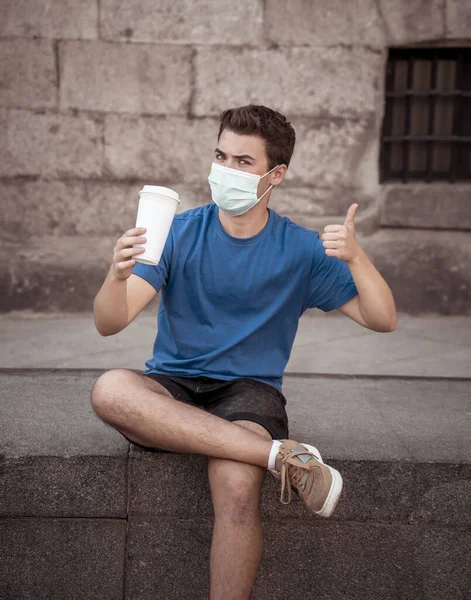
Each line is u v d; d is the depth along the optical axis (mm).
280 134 2137
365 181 4293
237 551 1923
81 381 2936
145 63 4145
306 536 2240
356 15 4133
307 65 4168
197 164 4250
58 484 2205
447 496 2225
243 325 2230
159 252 1945
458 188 4289
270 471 2088
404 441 2377
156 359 2326
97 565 2250
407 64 4426
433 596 2271
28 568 2248
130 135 4215
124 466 2203
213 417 2000
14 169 4211
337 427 2498
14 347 3531
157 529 2232
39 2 4066
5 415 2514
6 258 4250
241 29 4129
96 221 4289
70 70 4137
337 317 4320
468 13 4121
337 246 2070
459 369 3291
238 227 2211
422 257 4324
